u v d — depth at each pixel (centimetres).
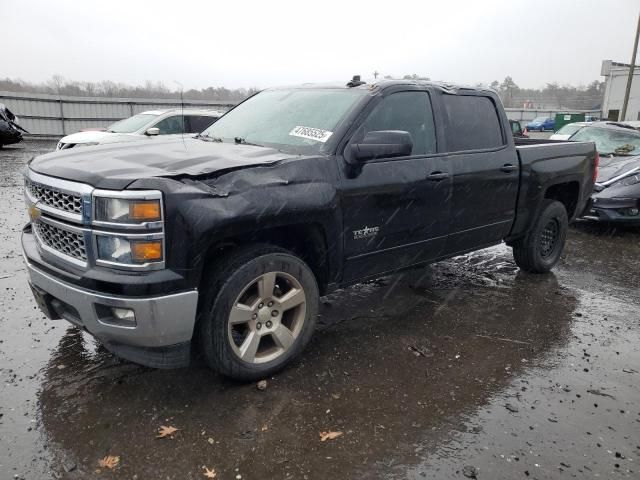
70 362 342
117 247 264
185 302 273
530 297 496
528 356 374
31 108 2388
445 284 525
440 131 420
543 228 542
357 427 285
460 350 380
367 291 496
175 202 263
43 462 250
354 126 359
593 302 490
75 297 277
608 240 751
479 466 257
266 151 345
